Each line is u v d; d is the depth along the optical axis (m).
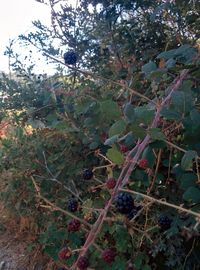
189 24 2.34
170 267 2.03
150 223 1.94
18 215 3.09
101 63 2.68
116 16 2.65
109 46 2.65
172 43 2.49
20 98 2.79
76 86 2.67
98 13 2.68
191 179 1.53
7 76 2.94
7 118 2.94
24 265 3.00
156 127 1.43
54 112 2.59
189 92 1.55
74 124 2.35
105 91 2.26
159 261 2.15
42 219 2.80
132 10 2.65
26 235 3.16
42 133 2.70
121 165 1.44
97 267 2.06
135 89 2.13
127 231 1.91
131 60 2.58
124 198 1.27
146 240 2.00
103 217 1.32
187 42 2.33
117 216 1.58
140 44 2.61
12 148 2.82
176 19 2.36
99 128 2.12
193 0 2.25
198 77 1.66
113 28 2.64
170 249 1.95
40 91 2.75
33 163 2.65
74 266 1.30
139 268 2.04
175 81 1.62
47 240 2.38
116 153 1.40
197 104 1.61
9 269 2.98
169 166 1.74
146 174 1.75
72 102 2.43
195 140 1.58
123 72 2.51
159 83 1.77
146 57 2.50
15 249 3.19
